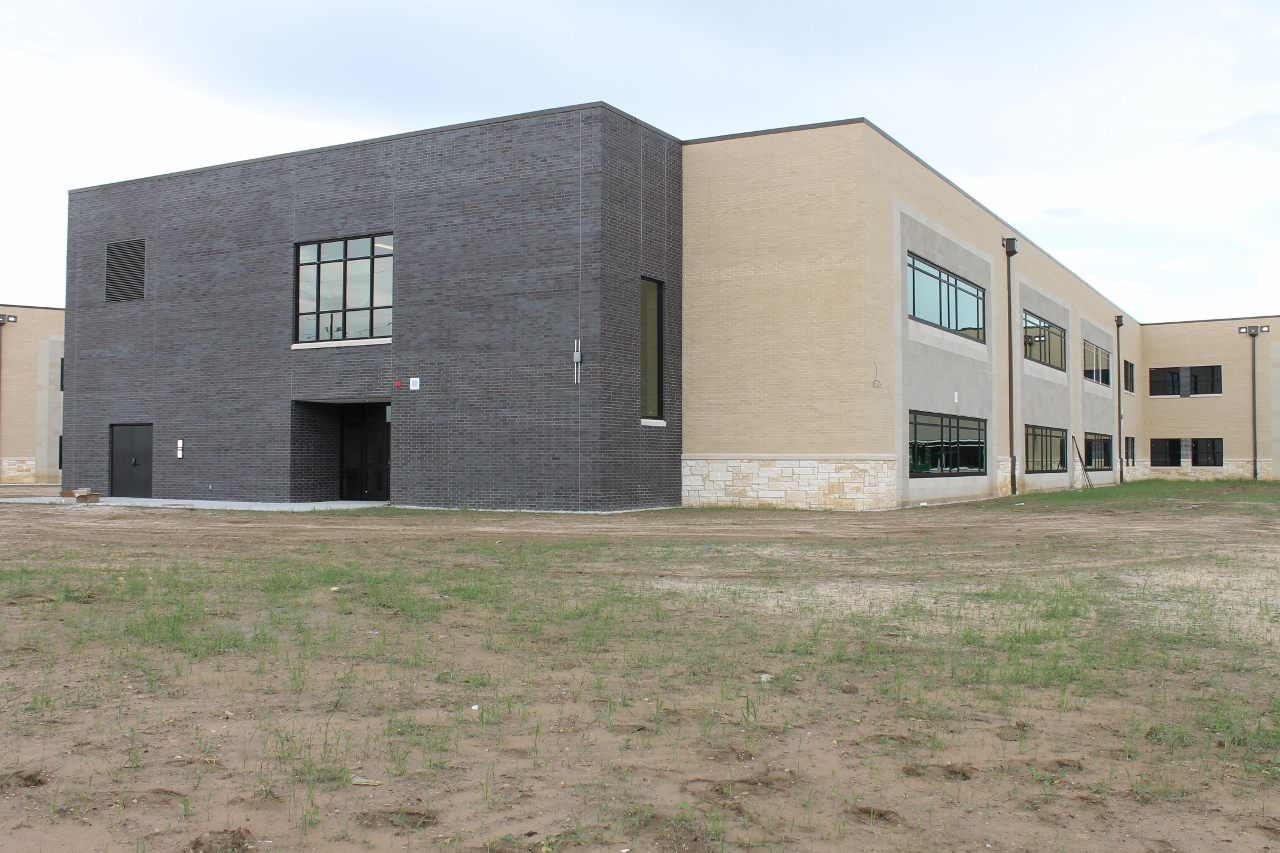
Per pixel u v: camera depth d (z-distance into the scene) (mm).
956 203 33594
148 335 30797
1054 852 4762
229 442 29375
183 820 5020
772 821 5082
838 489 26391
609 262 25094
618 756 6008
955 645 9062
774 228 27281
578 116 25125
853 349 26328
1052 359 45000
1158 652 8836
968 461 34500
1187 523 23188
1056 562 15148
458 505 26172
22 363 49188
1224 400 59562
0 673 7859
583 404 24859
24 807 5180
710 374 27812
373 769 5758
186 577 12891
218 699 7164
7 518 23219
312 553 15898
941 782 5660
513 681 7703
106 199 31656
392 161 27328
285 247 28719
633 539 18297
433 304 26641
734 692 7426
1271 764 5992
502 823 5020
